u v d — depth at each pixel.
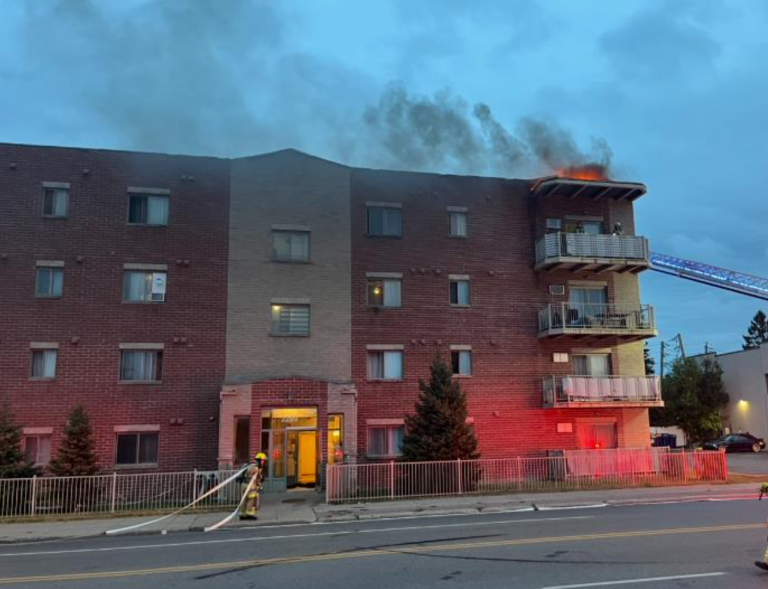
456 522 14.24
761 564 8.67
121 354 22.44
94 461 19.36
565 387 24.64
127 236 23.12
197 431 22.36
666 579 8.13
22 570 9.88
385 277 25.05
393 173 26.03
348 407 22.61
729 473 25.56
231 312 23.47
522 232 26.75
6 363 21.41
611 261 25.70
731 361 45.47
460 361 25.17
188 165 24.16
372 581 8.32
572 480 21.16
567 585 7.87
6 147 22.70
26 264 22.14
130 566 9.93
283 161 25.05
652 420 47.44
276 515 16.28
